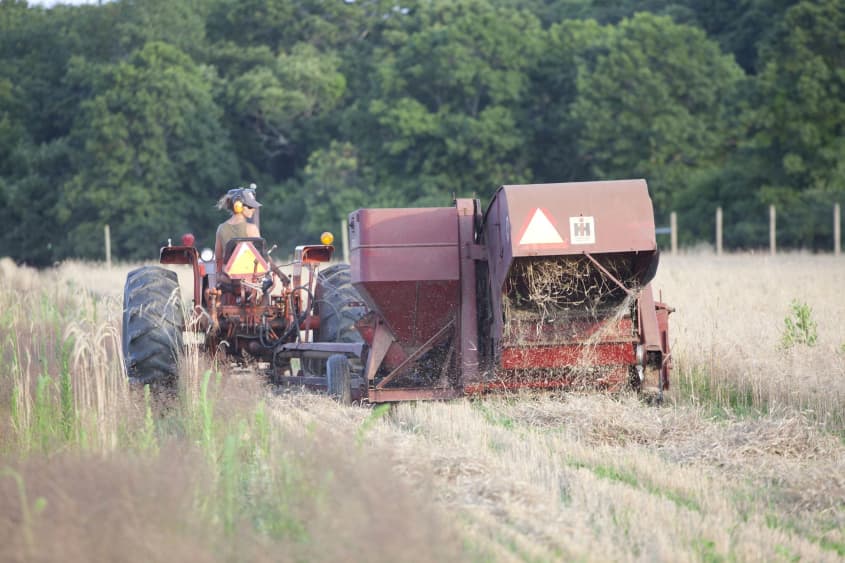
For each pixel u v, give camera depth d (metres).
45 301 53.91
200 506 20.56
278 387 39.44
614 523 21.33
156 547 17.16
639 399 33.97
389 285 33.97
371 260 33.91
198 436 28.06
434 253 34.09
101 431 26.44
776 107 182.12
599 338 32.03
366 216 34.06
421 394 34.06
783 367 36.75
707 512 22.50
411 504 18.09
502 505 22.02
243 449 26.36
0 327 46.03
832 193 173.38
